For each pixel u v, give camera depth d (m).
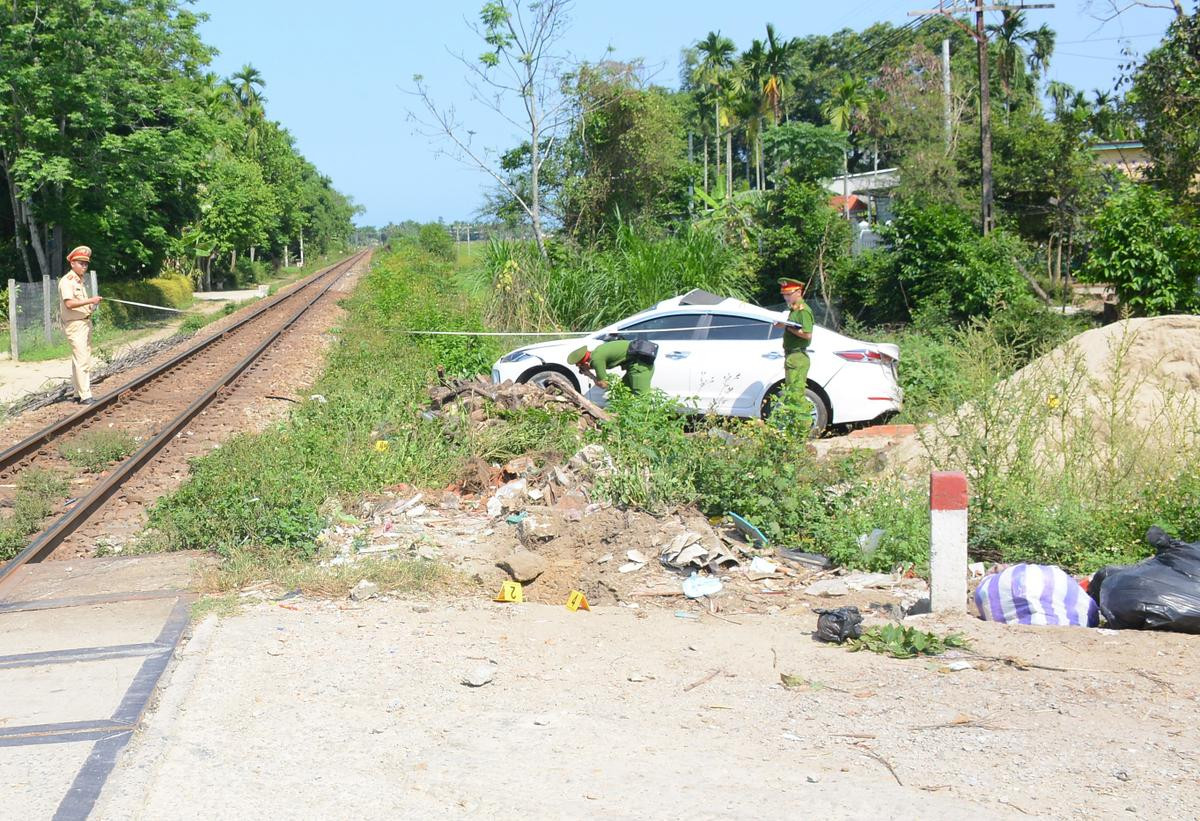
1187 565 5.82
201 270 58.41
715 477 8.06
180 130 33.56
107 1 29.72
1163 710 4.61
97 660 5.41
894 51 47.66
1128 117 22.11
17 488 10.15
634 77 29.28
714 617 6.24
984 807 3.76
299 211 92.62
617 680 5.18
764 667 5.34
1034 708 4.68
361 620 6.13
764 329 12.12
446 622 6.12
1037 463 8.42
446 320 21.42
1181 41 20.75
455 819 3.72
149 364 21.23
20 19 29.06
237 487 8.21
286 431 11.50
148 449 11.64
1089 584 6.29
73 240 34.06
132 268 42.41
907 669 5.24
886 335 19.14
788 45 63.34
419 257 55.22
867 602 6.44
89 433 12.49
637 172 29.62
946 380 12.34
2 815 3.72
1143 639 5.52
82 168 30.94
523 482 9.18
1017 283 21.91
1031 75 69.50
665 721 4.64
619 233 22.75
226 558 7.38
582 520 7.55
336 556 7.47
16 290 22.64
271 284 69.50
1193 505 7.19
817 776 4.04
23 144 30.20
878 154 61.50
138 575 7.12
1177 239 16.83
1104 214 17.52
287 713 4.71
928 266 23.30
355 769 4.14
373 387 14.45
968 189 35.16
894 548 7.27
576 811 3.77
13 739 4.40
